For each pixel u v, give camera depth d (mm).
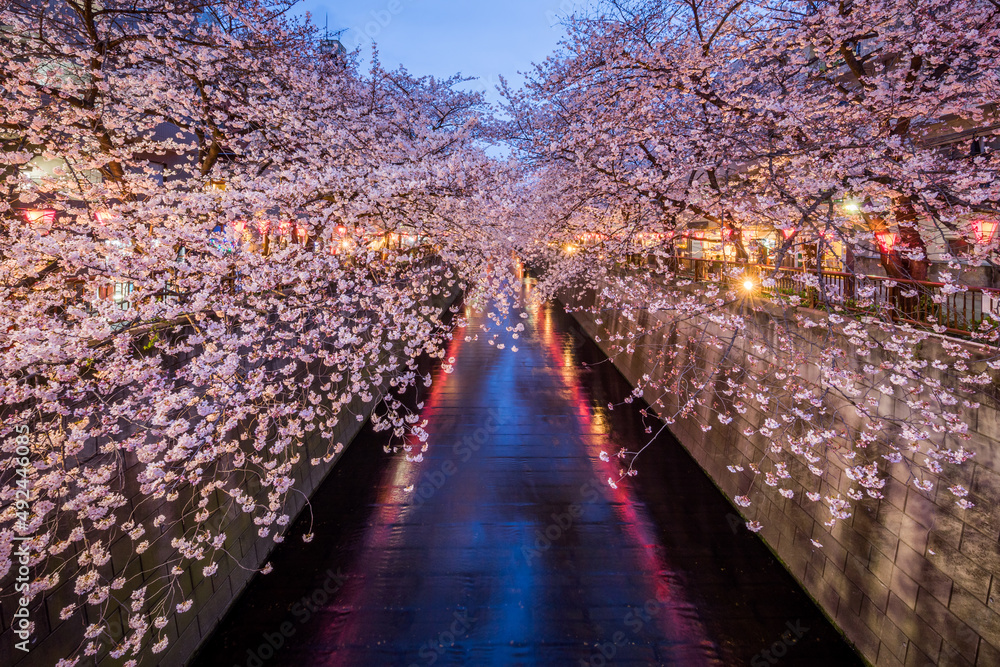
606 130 11984
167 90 9234
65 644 4793
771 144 8094
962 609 5426
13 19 7555
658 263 16156
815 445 8008
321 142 10938
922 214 7207
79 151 7477
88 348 5156
